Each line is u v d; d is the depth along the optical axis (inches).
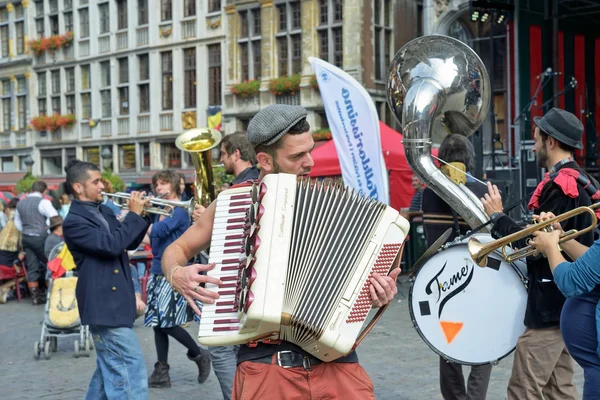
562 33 814.5
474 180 196.7
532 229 135.5
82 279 185.5
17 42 1407.5
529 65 806.5
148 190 1147.9
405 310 393.4
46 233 487.8
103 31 1248.2
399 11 969.5
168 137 1143.0
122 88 1224.2
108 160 1240.2
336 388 113.9
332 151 500.1
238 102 1043.3
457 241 173.9
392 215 110.2
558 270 131.3
